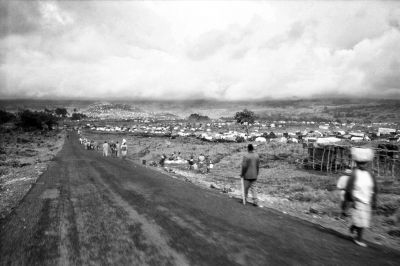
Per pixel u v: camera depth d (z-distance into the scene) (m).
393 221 8.44
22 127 114.62
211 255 5.54
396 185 13.83
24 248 6.09
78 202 10.31
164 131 116.31
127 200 10.52
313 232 6.97
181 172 22.16
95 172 19.02
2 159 34.12
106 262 5.35
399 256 5.60
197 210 9.02
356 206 6.19
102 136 98.31
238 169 25.67
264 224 7.56
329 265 5.08
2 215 8.91
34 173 19.92
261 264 5.12
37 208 9.50
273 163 30.00
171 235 6.71
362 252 5.73
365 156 6.13
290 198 12.12
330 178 19.28
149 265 5.17
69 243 6.34
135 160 33.19
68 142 73.31
